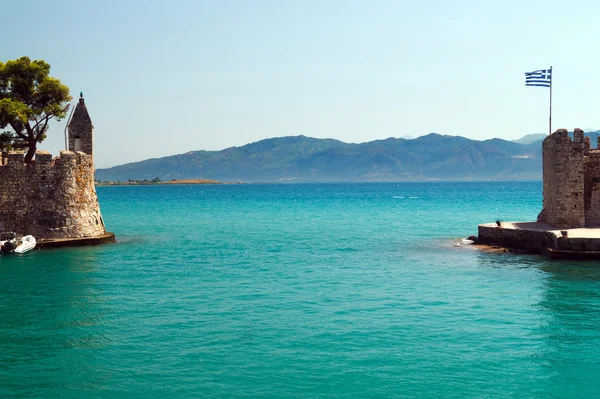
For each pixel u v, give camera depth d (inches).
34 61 2281.0
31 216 1962.4
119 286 1331.2
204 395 727.7
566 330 970.7
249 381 766.5
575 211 1841.8
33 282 1376.7
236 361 833.5
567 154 1836.9
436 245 2085.4
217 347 889.5
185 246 2089.1
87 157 2080.5
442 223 3097.9
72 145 2126.0
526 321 1026.7
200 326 997.8
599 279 1393.9
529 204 5108.3
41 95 2271.2
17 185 1963.6
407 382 763.4
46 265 1617.9
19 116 2081.7
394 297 1216.8
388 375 784.9
